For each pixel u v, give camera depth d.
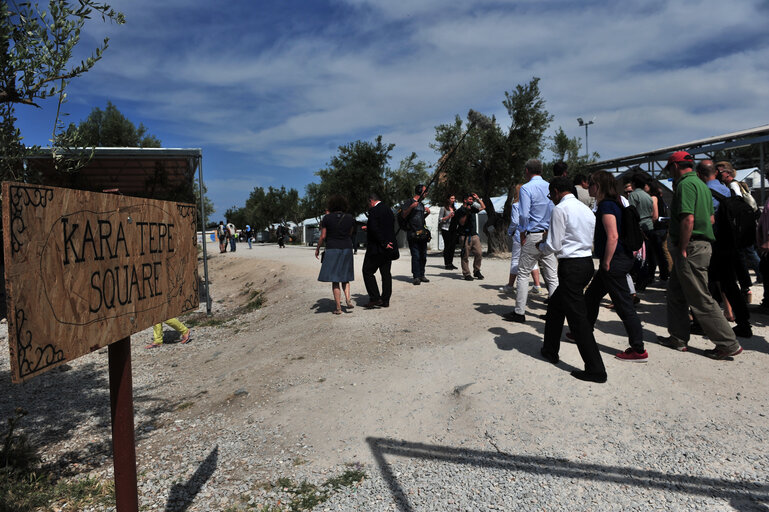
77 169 2.96
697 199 3.94
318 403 3.86
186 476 3.03
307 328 6.23
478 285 8.12
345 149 21.55
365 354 4.91
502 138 15.34
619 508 2.33
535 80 15.08
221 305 10.83
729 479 2.47
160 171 13.08
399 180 22.98
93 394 5.07
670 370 3.84
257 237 53.34
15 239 1.28
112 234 1.74
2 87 2.60
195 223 2.45
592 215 3.84
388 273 6.90
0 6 2.52
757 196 11.91
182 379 5.26
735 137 11.12
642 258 6.63
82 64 2.73
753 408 3.17
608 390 3.55
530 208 5.38
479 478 2.69
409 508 2.49
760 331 4.71
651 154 13.80
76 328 1.53
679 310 4.23
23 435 3.49
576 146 24.89
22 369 1.30
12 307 1.27
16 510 2.72
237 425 3.72
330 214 6.73
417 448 3.07
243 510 2.59
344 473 2.87
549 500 2.44
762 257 5.40
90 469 3.35
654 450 2.79
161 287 2.09
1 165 2.68
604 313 5.66
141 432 3.87
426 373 4.16
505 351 4.45
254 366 5.09
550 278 5.66
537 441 3.00
